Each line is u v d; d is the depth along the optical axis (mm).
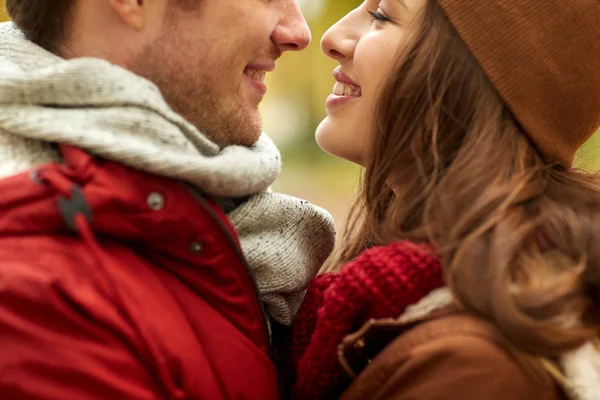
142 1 1100
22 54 1097
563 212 1004
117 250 959
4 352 832
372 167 1190
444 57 1100
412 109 1126
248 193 1118
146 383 894
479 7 1073
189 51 1124
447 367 876
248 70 1207
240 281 1048
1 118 983
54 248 907
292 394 1129
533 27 1072
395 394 915
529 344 870
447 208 1022
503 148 1066
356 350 974
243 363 1001
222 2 1119
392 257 1007
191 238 993
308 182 5121
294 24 1230
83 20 1129
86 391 849
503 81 1075
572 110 1130
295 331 1192
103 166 952
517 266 931
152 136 994
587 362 901
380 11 1204
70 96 994
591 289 956
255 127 1220
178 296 991
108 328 880
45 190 914
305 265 1225
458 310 947
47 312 859
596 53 1118
